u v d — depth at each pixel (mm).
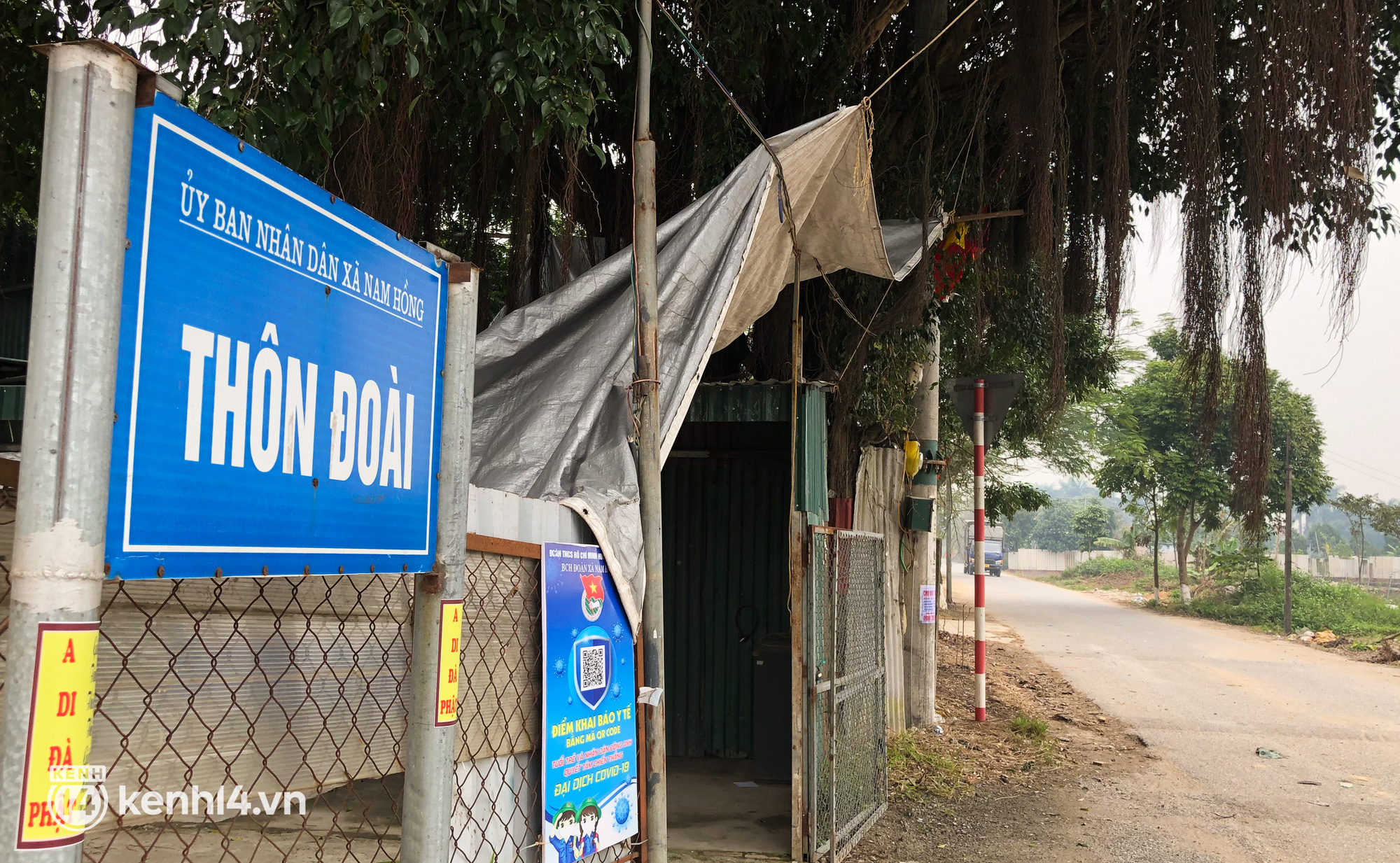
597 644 3555
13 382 4832
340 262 1743
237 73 3588
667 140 7785
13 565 1203
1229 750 9484
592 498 3834
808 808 5617
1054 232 7898
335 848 3633
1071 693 13109
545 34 4176
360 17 3469
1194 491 33969
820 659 5730
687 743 8539
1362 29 7453
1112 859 5980
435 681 2061
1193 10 7695
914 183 8844
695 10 7078
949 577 28812
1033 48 7750
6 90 5152
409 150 5145
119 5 3287
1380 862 6074
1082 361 13828
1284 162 7262
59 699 1204
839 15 8625
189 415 1389
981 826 6629
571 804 3285
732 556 8672
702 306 4859
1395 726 11117
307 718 2201
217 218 1443
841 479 8227
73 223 1223
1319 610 26922
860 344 8008
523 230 6355
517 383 4762
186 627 1906
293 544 1608
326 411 1700
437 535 2090
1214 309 7559
